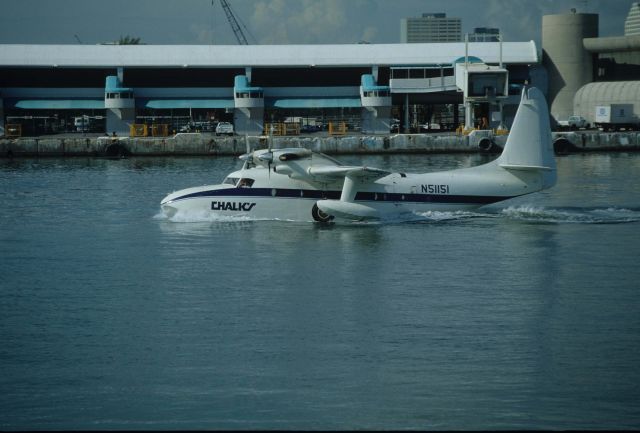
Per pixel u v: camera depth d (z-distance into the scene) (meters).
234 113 179.62
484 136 156.75
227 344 40.12
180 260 56.44
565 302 46.16
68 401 34.25
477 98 167.25
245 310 45.25
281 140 154.88
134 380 36.12
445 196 69.19
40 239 64.75
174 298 47.62
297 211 68.25
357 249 58.88
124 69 184.00
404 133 177.38
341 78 189.50
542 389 34.94
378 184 67.75
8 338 41.16
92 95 182.75
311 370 36.97
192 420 32.66
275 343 40.19
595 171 114.44
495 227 66.44
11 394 34.91
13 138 166.38
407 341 40.28
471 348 39.34
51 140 154.75
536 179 69.56
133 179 109.00
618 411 32.97
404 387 35.25
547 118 69.19
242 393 34.81
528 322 42.91
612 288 48.81
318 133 177.12
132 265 55.44
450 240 61.62
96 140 155.38
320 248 59.25
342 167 65.31
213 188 69.19
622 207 76.88
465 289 48.88
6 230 68.88
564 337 40.69
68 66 180.25
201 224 68.06
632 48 185.62
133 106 177.00
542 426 31.94
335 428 31.98
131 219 73.56
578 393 34.56
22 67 179.25
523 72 192.25
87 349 39.62
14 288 50.09
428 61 186.25
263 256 57.12
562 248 58.97
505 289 48.81
